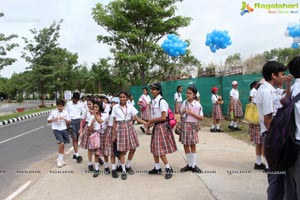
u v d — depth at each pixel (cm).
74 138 781
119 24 2062
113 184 552
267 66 410
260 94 420
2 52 2075
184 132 599
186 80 1599
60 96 4091
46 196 507
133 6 2000
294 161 322
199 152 776
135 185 539
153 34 2142
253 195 464
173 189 506
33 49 3403
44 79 3412
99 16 2058
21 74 3678
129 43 2122
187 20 2089
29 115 2416
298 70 332
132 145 591
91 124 623
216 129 1142
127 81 2345
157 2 2086
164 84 1627
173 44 1384
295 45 1162
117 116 589
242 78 1420
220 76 1523
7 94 7150
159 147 570
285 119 322
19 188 570
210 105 1573
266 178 546
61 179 599
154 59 2175
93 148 610
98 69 3130
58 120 709
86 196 497
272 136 329
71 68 4003
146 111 1146
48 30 3403
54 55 3491
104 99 844
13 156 875
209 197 461
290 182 341
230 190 487
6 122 1969
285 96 371
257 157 605
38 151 940
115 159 619
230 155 735
